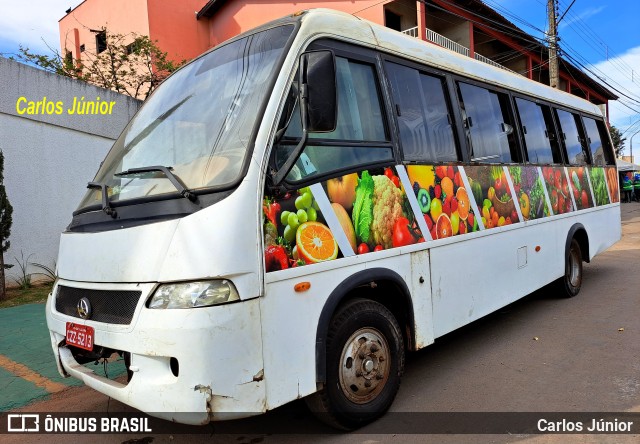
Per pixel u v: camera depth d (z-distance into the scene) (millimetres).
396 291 3711
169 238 2615
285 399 2791
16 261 8484
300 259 2900
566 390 3910
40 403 4145
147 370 2582
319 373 2994
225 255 2541
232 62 3422
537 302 6883
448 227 4219
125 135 3814
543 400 3752
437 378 4281
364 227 3369
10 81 8297
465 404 3740
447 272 4172
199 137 3111
